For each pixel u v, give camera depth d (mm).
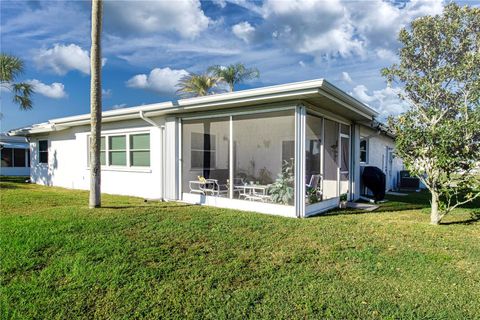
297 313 2930
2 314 2883
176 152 9469
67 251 4438
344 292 3330
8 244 4664
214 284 3498
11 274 3727
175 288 3393
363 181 11492
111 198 10008
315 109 7766
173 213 7156
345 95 7195
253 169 8422
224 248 4684
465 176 6309
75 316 2871
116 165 11531
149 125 10305
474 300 3189
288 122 7598
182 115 9305
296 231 5715
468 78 10859
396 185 16828
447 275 3807
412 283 3572
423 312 2951
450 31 11641
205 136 9258
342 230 5848
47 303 3080
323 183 8414
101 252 4398
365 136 12305
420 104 11984
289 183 7523
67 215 6656
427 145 6570
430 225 6422
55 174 14484
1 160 20578
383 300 3164
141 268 3883
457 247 4902
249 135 8484
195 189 9328
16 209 7594
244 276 3709
